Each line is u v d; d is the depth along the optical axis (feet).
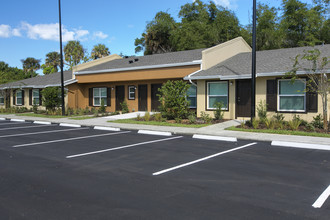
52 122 54.85
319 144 27.55
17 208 13.97
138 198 15.16
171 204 14.30
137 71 63.16
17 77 160.45
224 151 26.81
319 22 86.58
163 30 125.49
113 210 13.62
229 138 32.48
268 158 23.77
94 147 29.55
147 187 16.93
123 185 17.34
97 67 75.36
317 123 37.27
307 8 91.61
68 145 30.81
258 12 113.29
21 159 24.36
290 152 26.00
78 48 151.94
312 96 41.16
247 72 47.06
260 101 45.50
